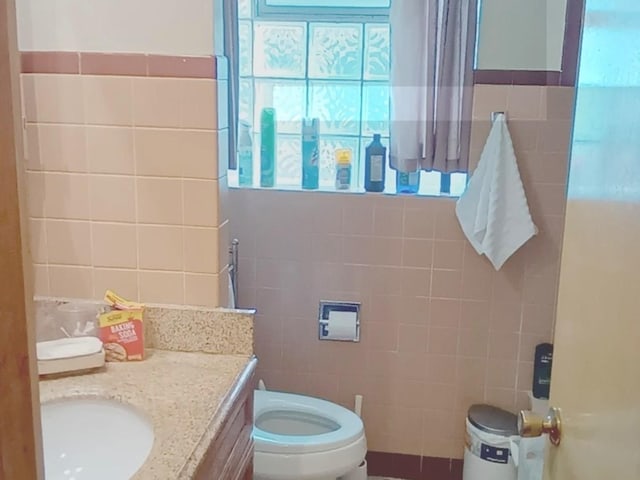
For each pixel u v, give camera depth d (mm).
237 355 1489
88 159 1488
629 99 780
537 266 2369
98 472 1230
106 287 1540
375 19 2420
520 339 2428
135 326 1438
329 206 2428
